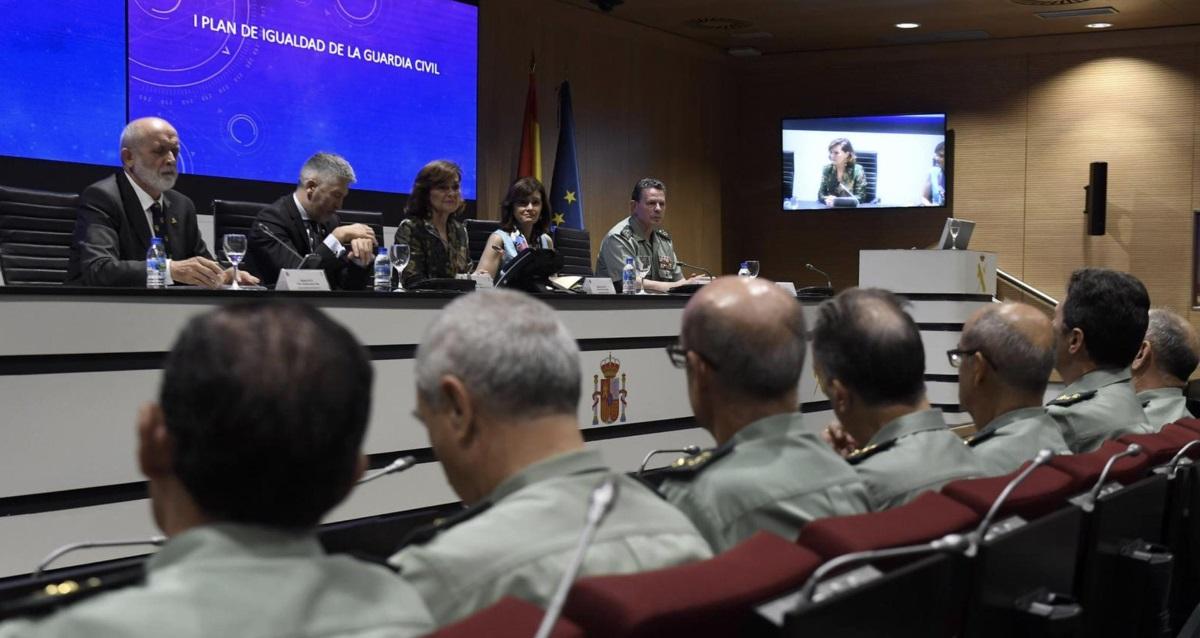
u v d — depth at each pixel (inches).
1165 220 427.5
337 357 37.9
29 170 250.2
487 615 35.0
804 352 69.2
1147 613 74.4
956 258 312.2
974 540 52.2
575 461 52.7
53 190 254.1
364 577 38.3
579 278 196.1
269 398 36.1
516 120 378.9
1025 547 56.1
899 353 78.2
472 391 52.6
